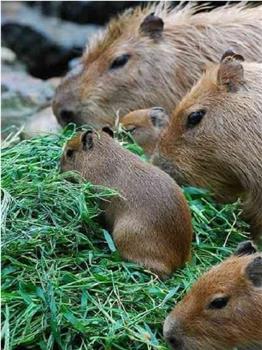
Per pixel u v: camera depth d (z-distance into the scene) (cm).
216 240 1073
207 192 1151
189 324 892
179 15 1484
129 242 980
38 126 1744
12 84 1922
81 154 1044
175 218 984
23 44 2311
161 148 1171
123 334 882
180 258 989
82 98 1438
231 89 1146
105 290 927
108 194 999
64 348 873
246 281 902
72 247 970
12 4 2494
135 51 1422
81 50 2302
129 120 1297
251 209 1141
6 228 964
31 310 886
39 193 1004
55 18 2430
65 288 920
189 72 1403
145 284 939
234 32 1412
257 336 901
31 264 945
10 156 1117
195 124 1150
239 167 1130
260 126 1122
